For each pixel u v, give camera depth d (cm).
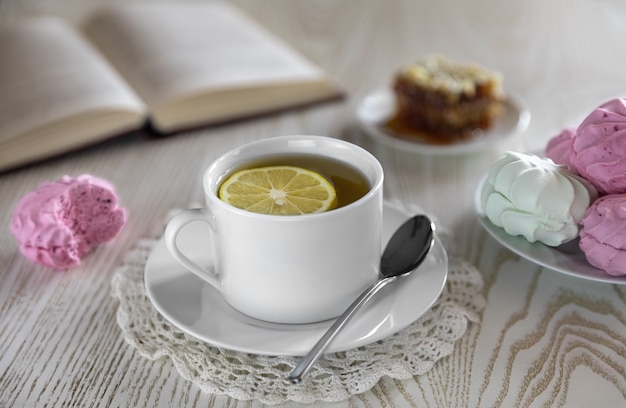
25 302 56
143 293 55
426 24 97
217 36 83
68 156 71
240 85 75
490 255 58
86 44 83
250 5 110
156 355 51
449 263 56
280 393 49
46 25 87
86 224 59
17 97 73
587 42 87
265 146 54
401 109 74
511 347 51
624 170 52
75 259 58
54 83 74
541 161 55
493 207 55
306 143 54
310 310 50
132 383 50
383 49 90
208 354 51
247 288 50
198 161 71
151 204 65
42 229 57
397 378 50
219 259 51
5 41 83
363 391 49
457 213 62
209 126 75
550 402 48
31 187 68
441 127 72
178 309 51
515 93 78
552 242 54
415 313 50
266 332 50
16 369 51
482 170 68
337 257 49
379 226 51
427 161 69
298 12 105
